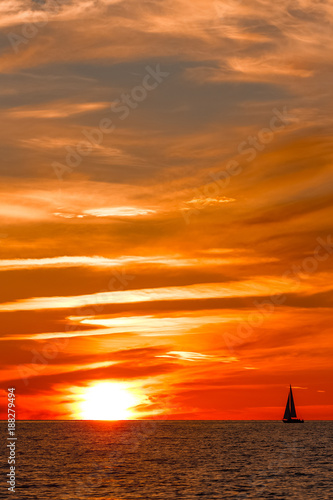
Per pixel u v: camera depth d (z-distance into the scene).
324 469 97.25
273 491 73.81
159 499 68.88
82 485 79.00
